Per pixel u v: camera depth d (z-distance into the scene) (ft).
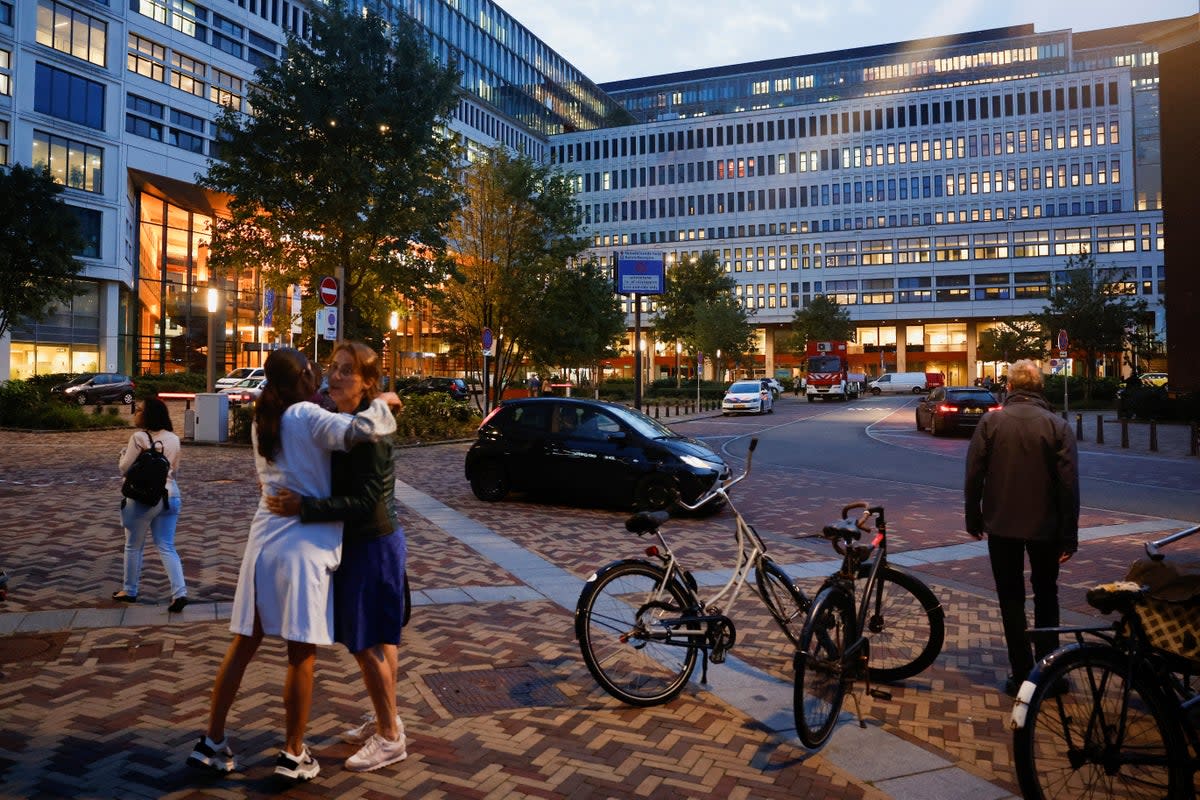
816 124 310.24
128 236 159.53
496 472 36.96
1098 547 28.02
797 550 27.50
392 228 72.59
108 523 29.68
